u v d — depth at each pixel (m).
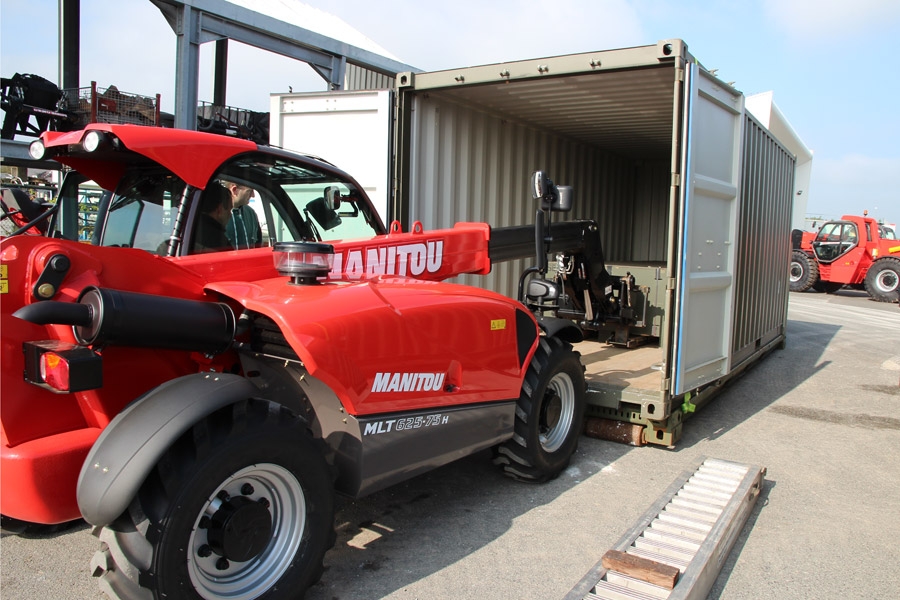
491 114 6.48
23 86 7.69
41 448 2.19
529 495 3.76
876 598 2.79
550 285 4.34
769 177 6.70
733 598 2.76
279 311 2.42
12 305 2.20
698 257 4.51
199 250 2.90
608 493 3.80
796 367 7.90
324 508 2.51
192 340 2.43
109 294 2.17
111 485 2.06
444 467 4.18
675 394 4.33
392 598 2.67
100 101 7.80
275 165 3.27
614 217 9.59
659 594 2.46
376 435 2.71
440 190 5.84
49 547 3.01
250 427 2.28
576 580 2.85
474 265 4.21
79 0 9.25
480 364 3.22
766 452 4.68
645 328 6.49
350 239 3.69
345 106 5.51
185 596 2.13
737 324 5.83
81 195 3.37
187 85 8.80
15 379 2.22
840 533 3.42
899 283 17.30
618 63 4.36
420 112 5.54
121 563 2.11
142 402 2.22
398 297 2.86
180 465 2.14
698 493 3.51
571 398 4.10
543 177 4.30
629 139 8.05
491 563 2.97
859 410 5.91
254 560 2.37
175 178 2.94
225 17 9.17
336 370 2.49
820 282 20.25
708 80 4.41
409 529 3.30
